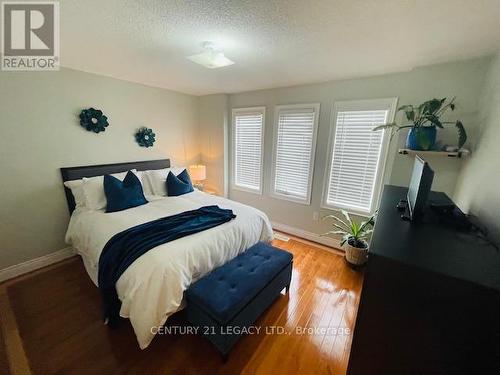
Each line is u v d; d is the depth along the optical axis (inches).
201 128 165.5
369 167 107.6
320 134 119.0
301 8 49.7
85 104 104.2
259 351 60.8
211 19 55.4
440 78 82.8
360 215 113.0
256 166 149.6
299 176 131.6
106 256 64.7
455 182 83.5
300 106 122.3
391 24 55.7
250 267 69.9
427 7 47.9
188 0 47.6
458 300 31.0
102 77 108.8
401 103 93.4
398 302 34.9
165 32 62.7
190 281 62.7
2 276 87.6
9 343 60.8
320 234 128.4
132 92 122.2
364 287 36.6
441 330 32.7
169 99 142.5
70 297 78.7
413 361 35.1
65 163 100.5
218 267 70.6
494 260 35.0
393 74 93.7
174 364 56.3
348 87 106.2
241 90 140.9
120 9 51.5
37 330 64.9
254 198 154.6
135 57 83.7
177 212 93.7
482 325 30.3
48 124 93.7
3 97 82.0
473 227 48.1
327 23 56.2
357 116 106.3
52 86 93.4
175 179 122.5
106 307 64.1
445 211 54.6
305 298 82.2
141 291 55.1
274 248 83.1
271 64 88.0
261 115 139.3
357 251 98.9
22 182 89.5
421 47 68.6
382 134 101.3
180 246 64.7
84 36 66.1
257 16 53.6
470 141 77.4
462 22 53.5
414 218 50.6
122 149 121.7
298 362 58.1
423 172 47.8
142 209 96.7
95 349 59.5
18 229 90.4
